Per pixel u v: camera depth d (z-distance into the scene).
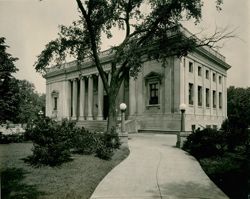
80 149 12.61
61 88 46.66
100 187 7.64
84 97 41.88
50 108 49.59
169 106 27.31
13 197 6.40
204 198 6.59
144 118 29.25
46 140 10.13
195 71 29.88
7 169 9.10
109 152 11.91
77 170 9.30
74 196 6.69
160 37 18.53
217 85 35.59
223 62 36.47
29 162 10.30
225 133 13.73
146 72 30.06
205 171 9.64
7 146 15.47
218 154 12.50
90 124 33.59
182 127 15.98
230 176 8.77
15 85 18.92
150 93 29.91
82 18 18.00
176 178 8.62
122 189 7.44
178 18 17.81
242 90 37.53
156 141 18.83
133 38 19.17
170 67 27.56
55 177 8.32
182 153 13.44
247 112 14.46
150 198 6.64
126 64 18.33
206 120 31.22
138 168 10.12
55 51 18.11
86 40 18.55
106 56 35.91
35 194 6.65
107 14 17.42
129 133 27.52
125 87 33.84
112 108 17.12
